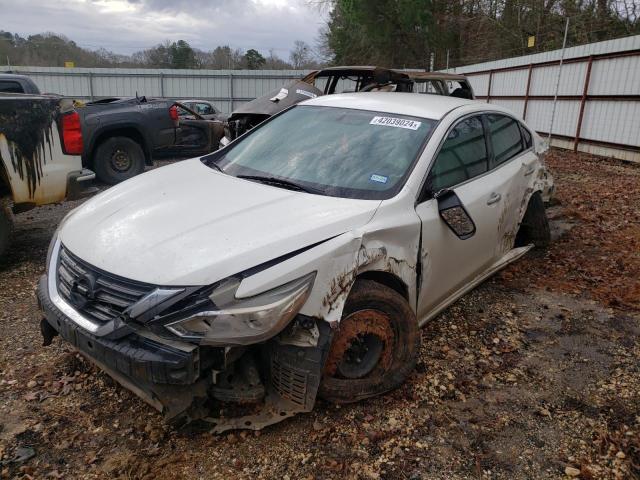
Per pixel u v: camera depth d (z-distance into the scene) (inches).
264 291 97.6
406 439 110.7
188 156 521.7
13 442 107.0
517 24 989.8
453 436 112.2
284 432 111.1
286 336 104.2
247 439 108.6
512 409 121.8
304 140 151.8
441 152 142.7
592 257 219.1
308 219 112.3
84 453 104.7
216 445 107.0
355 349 118.6
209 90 1016.9
